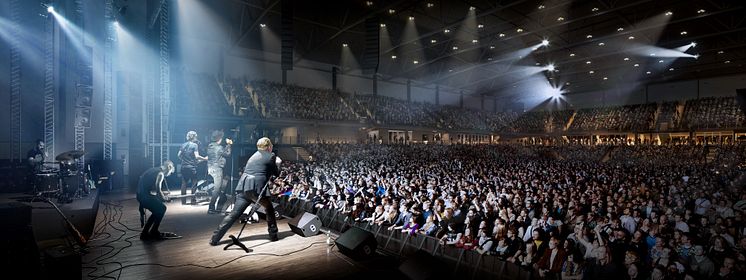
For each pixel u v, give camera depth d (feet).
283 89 110.42
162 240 22.52
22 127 36.96
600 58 124.47
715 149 107.55
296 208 38.09
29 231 15.69
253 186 21.40
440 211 26.73
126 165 51.78
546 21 94.99
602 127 155.53
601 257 19.16
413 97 158.61
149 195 22.45
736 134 126.41
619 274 18.70
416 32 99.96
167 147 53.88
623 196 34.01
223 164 31.73
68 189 28.04
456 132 149.89
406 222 27.12
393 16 88.12
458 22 87.45
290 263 18.95
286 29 65.92
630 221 26.09
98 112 48.98
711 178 49.47
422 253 17.21
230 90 99.40
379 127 123.85
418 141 139.44
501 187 39.83
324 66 125.70
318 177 51.37
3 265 14.76
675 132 137.90
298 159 93.09
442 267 16.35
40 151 31.27
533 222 24.49
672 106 147.54
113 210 32.22
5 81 36.32
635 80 154.92
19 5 35.99
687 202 34.37
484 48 119.44
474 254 21.94
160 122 55.26
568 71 142.61
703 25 92.89
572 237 21.86
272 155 22.45
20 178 32.19
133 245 21.43
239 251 20.67
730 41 102.32
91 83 39.45
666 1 79.56
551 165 75.46
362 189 38.17
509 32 102.32
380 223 28.37
